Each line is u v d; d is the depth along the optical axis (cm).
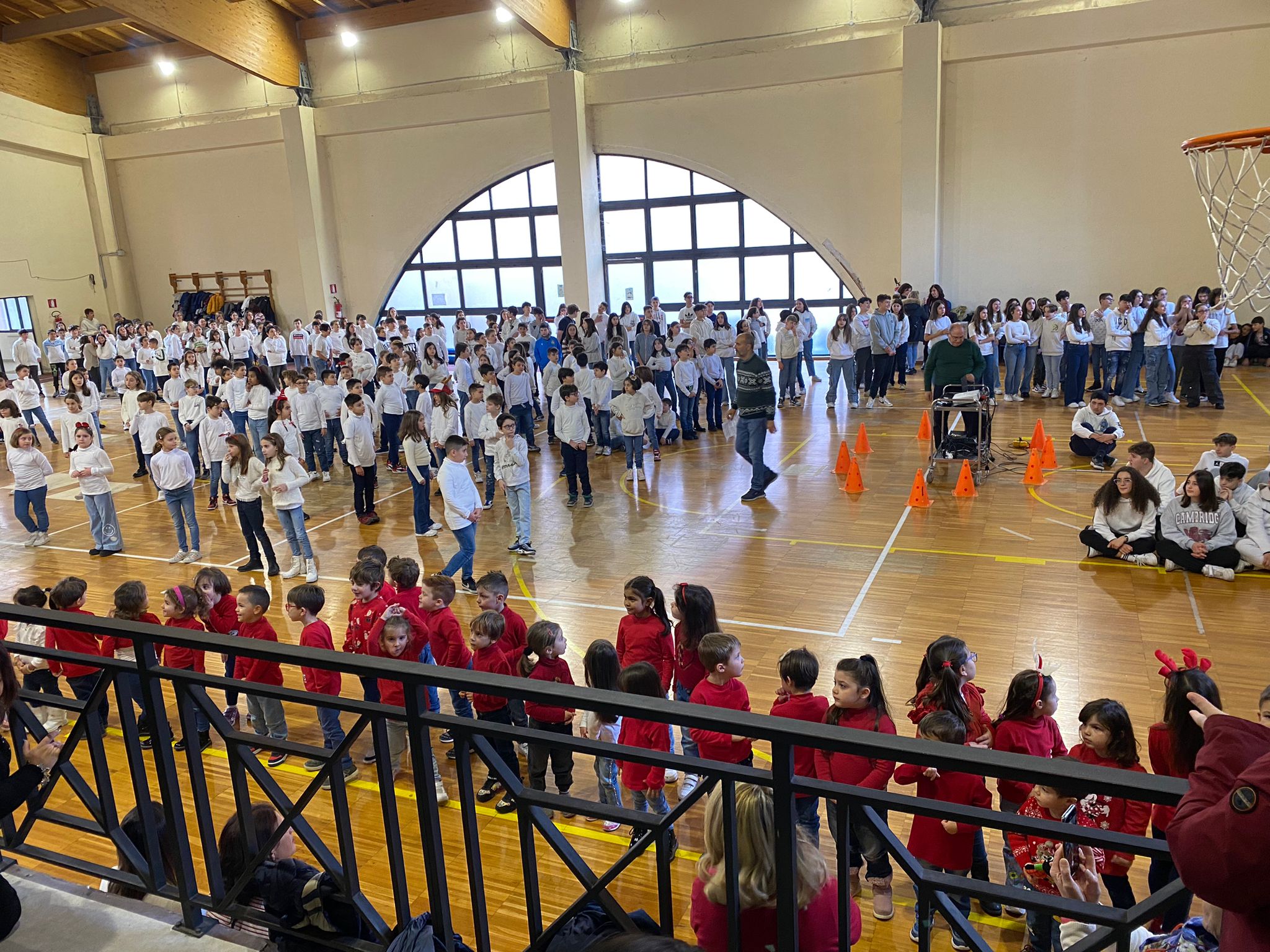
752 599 745
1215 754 130
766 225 1906
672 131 1888
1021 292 1719
